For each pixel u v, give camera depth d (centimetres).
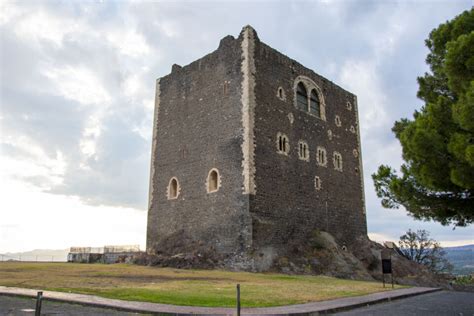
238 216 3222
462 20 1714
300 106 4003
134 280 2177
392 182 1788
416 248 6494
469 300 1928
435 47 1883
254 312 1323
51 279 2097
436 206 1706
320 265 3384
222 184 3419
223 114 3584
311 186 3856
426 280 3934
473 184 1440
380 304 1738
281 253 3303
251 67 3519
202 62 3928
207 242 3391
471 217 1723
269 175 3422
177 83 4138
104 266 3120
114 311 1324
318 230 3794
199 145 3719
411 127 1689
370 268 4016
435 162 1548
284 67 3884
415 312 1509
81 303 1417
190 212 3622
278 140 3606
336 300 1705
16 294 1565
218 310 1335
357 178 4544
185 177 3766
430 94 1884
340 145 4412
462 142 1416
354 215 4344
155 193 4022
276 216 3384
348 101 4725
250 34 3603
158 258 3353
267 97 3603
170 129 4066
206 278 2400
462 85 1490
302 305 1523
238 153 3362
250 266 3014
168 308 1345
